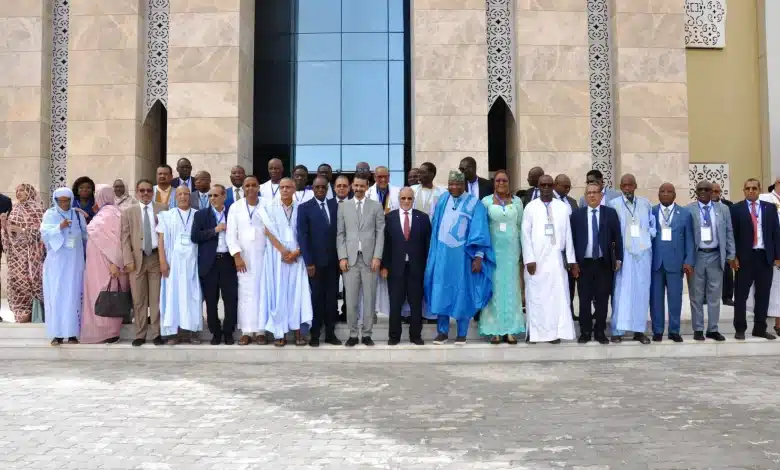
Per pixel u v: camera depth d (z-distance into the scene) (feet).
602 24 43.68
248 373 23.62
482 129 41.52
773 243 27.07
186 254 26.43
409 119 46.75
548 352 26.48
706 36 44.60
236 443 15.34
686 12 44.62
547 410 18.13
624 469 13.56
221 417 17.52
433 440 15.52
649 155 41.68
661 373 23.24
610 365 25.04
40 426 16.69
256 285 26.22
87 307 27.30
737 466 13.70
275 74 46.96
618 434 15.89
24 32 42.06
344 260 26.25
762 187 44.39
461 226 25.98
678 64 42.16
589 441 15.38
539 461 14.06
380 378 22.66
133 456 14.46
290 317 25.95
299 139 46.78
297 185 29.17
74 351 26.86
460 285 25.90
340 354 26.08
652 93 41.91
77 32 41.91
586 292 26.68
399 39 47.01
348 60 47.03
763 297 27.37
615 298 26.81
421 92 41.57
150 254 26.84
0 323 28.66
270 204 26.27
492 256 26.16
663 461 14.02
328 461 14.11
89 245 27.20
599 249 26.22
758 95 44.78
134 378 22.65
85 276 27.43
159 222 26.61
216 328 26.96
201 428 16.52
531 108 41.57
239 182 29.45
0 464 13.96
